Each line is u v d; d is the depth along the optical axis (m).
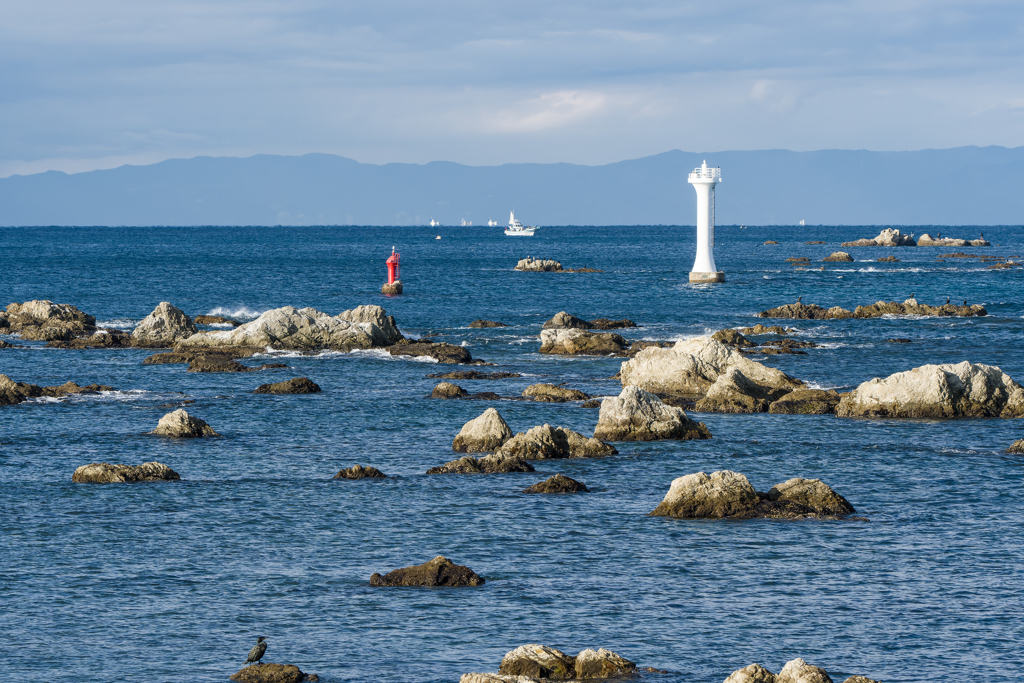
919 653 88.56
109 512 132.62
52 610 98.88
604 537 121.81
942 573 109.00
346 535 123.00
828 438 178.50
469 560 113.75
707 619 96.25
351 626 94.69
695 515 130.25
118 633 93.25
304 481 149.62
